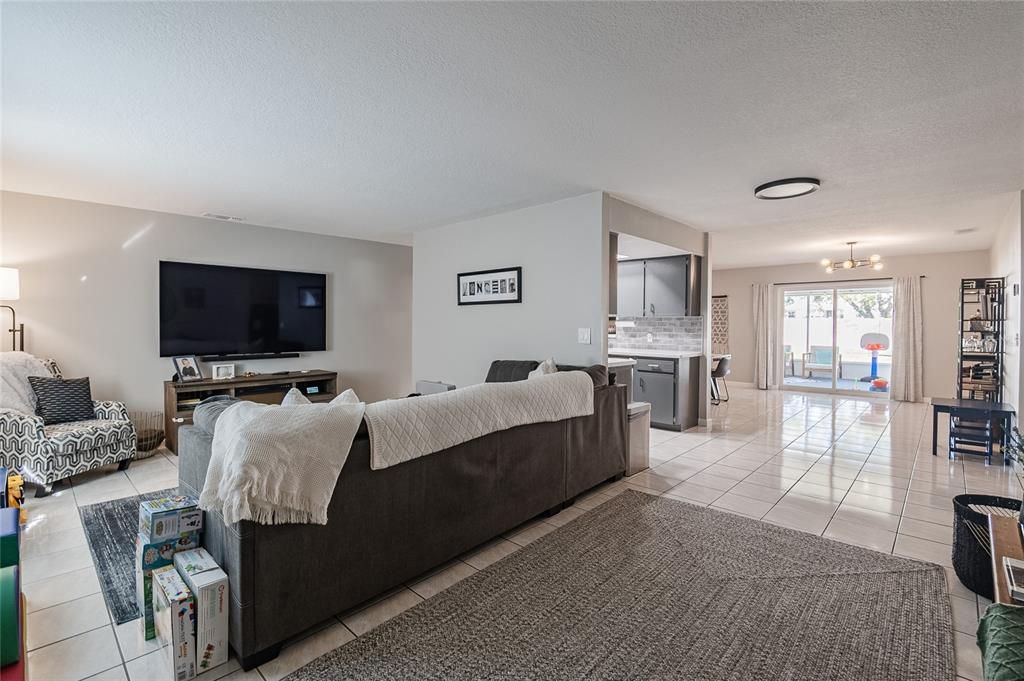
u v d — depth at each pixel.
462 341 5.04
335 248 6.03
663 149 2.93
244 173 3.42
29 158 3.10
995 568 1.51
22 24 1.69
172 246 4.74
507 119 2.52
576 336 4.03
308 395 5.50
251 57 1.93
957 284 7.18
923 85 2.14
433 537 2.26
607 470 3.53
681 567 2.37
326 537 1.87
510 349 4.57
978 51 1.87
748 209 4.47
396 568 2.11
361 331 6.32
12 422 3.30
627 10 1.63
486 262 4.79
